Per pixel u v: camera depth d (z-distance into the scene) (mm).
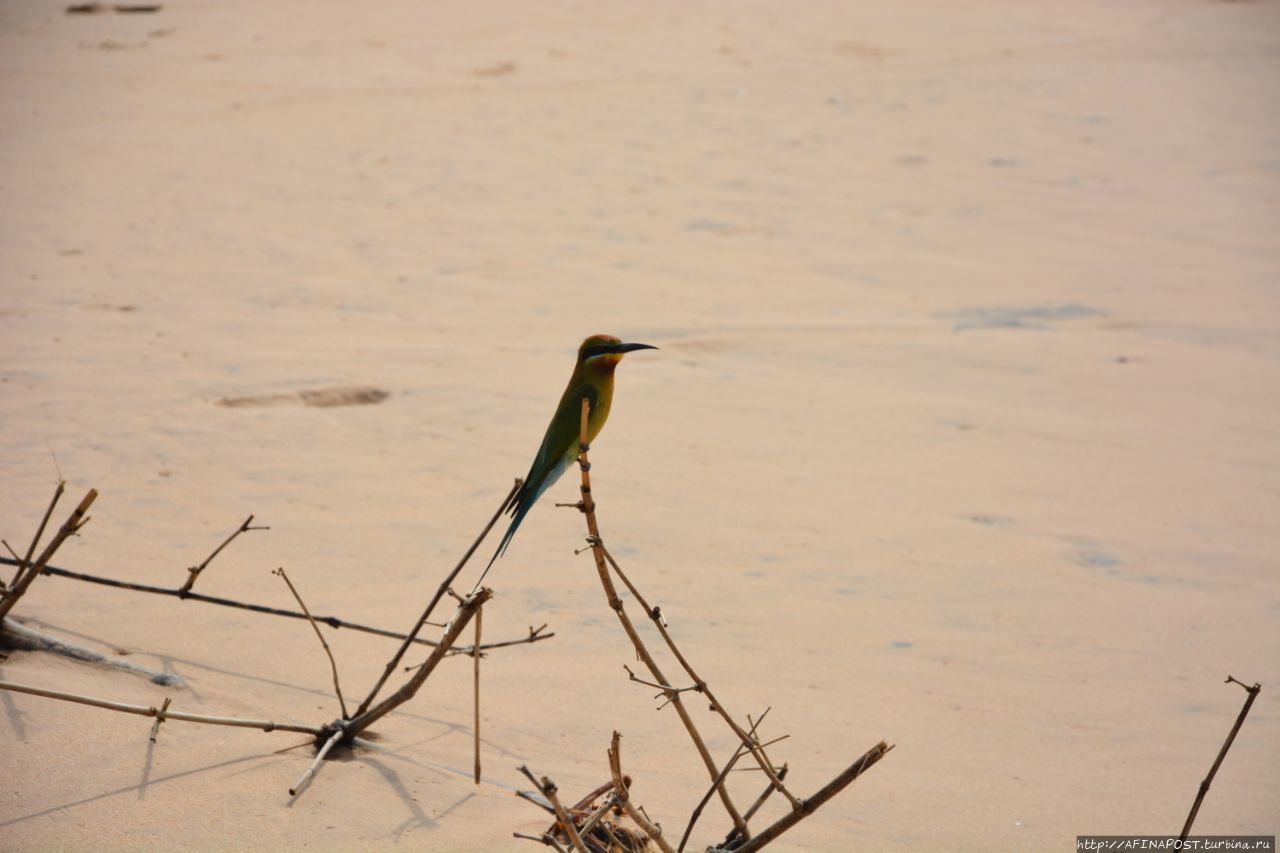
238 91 33250
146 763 6148
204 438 12047
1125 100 33188
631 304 17672
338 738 6508
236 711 6840
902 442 12891
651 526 10523
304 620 8250
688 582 9438
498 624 8508
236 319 16266
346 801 6012
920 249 20922
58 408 12648
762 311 17547
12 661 6934
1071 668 8297
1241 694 8000
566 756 6828
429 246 20406
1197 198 24406
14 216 21344
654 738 7125
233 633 7930
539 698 7496
